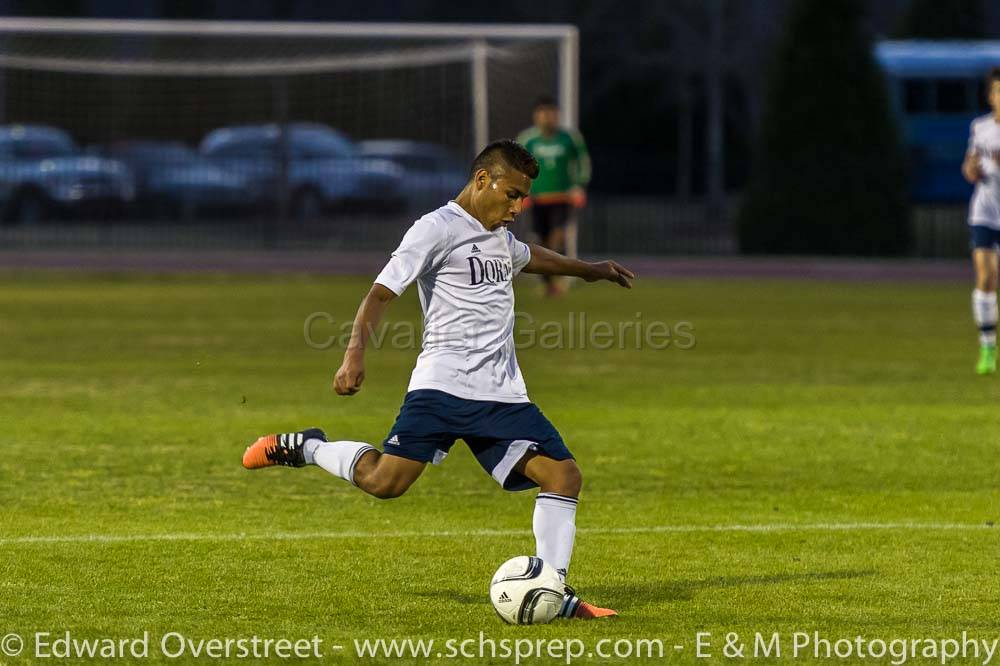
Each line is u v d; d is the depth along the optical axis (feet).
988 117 146.41
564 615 61.46
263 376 144.97
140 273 284.20
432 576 68.74
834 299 238.27
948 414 121.90
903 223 328.49
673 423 116.88
